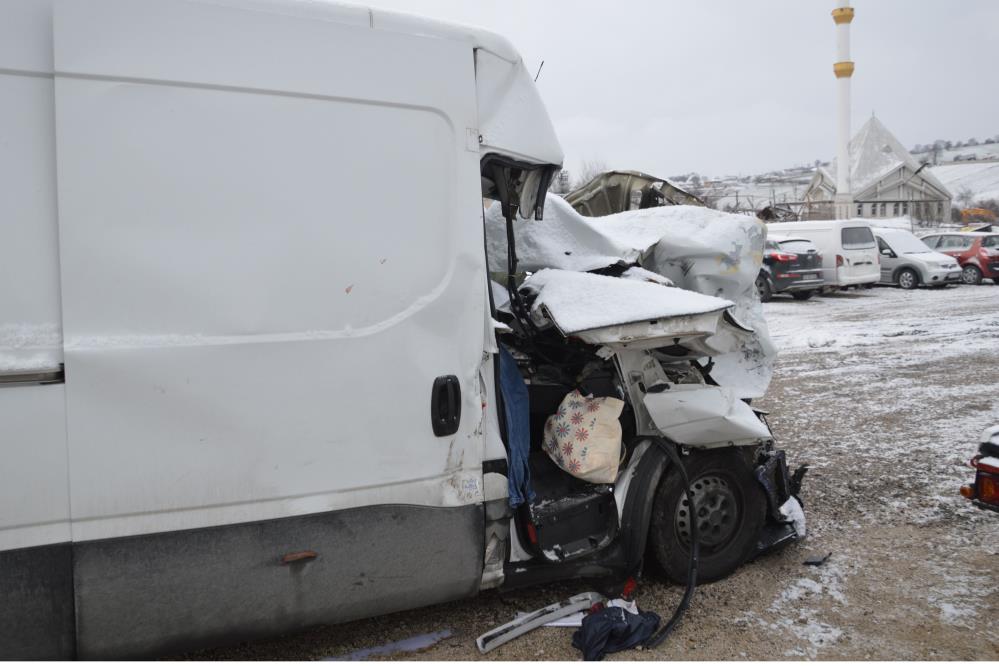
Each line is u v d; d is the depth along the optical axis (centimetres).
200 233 264
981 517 501
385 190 297
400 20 304
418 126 304
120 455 255
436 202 308
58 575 252
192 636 276
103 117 250
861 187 5481
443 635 350
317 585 291
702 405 384
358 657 330
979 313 1488
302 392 282
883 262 2112
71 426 249
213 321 266
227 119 268
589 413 379
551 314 362
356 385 292
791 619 372
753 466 430
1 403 240
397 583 309
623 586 390
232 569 275
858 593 400
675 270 512
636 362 405
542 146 353
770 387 912
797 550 457
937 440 670
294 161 279
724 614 377
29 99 243
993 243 2148
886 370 985
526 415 370
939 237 2266
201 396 265
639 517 376
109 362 251
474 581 329
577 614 369
